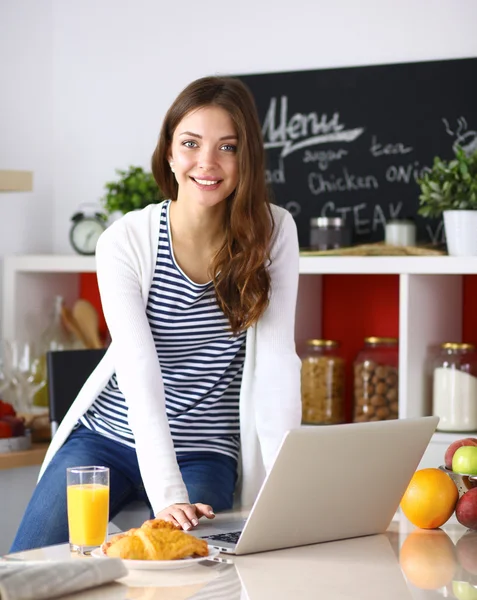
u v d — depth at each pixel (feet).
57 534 6.58
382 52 11.14
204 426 6.96
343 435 4.99
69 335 12.12
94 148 12.72
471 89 10.69
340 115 11.37
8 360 11.28
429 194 10.01
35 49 12.77
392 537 5.47
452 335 10.92
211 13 12.01
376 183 11.21
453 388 10.07
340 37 11.34
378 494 5.42
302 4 11.52
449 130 10.81
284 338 6.73
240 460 7.10
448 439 9.82
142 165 12.43
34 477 10.19
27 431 10.30
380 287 11.51
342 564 4.79
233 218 6.40
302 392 10.98
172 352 6.85
